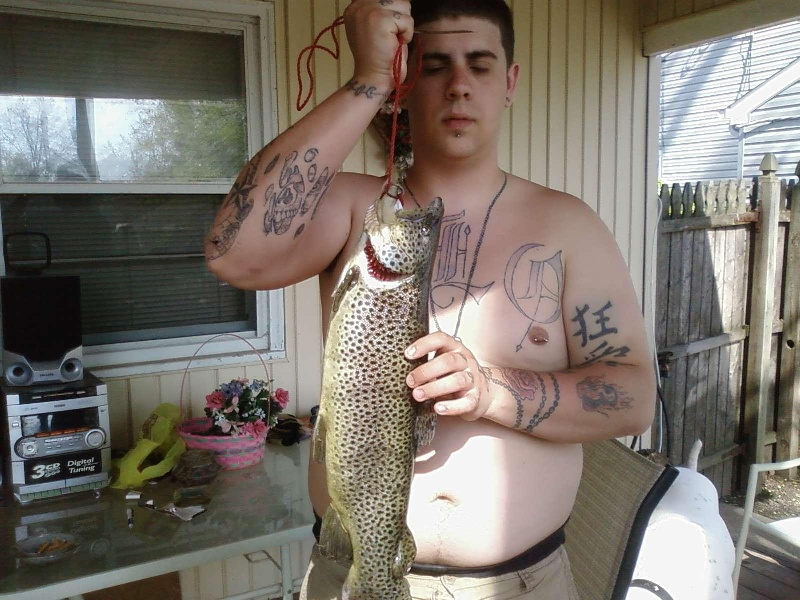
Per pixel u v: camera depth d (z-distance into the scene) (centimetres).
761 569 388
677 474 196
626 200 450
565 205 147
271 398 292
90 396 249
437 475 136
